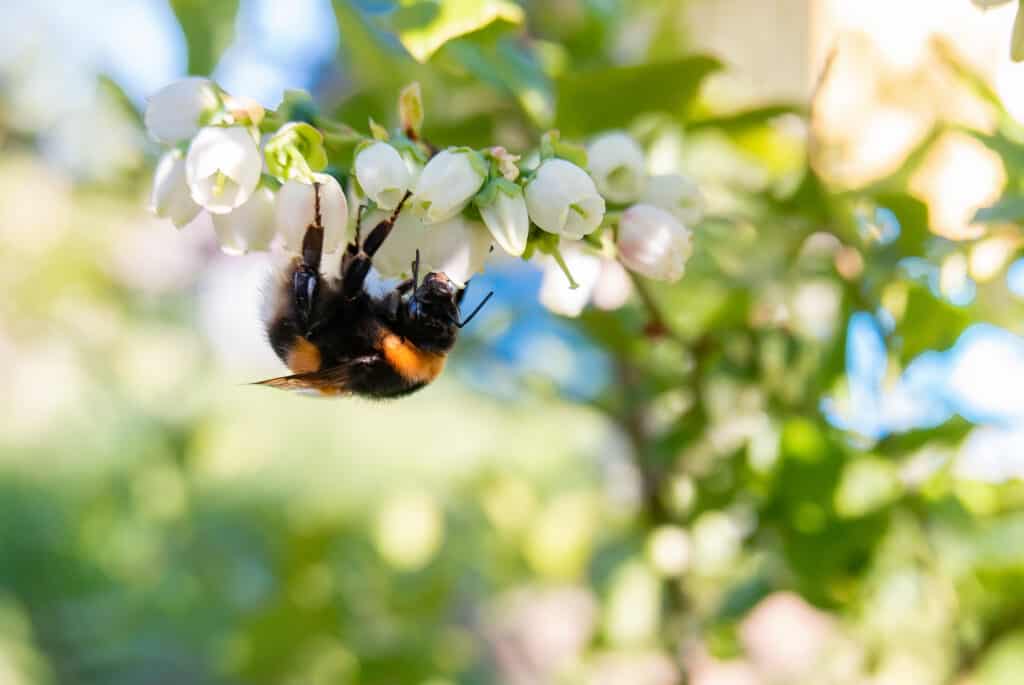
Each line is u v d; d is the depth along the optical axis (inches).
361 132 11.3
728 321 11.4
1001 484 11.1
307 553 13.6
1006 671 11.6
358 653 13.1
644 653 12.8
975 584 11.1
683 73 10.1
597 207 8.7
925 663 11.7
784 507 11.0
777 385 11.5
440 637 13.6
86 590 22.4
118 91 11.5
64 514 28.0
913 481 11.1
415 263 9.1
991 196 10.8
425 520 13.8
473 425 22.2
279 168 8.7
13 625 24.9
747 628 12.9
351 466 24.1
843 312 11.1
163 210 8.8
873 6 11.9
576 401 12.4
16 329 23.8
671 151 11.3
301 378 10.3
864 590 11.2
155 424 18.7
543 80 10.6
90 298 22.7
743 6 13.1
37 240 21.8
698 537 11.9
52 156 22.6
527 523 15.0
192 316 24.1
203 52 10.9
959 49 11.4
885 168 11.6
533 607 16.3
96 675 17.9
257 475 19.3
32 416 28.4
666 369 11.8
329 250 8.8
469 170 8.6
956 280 10.7
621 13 12.4
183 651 15.4
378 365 10.5
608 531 14.5
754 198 11.2
